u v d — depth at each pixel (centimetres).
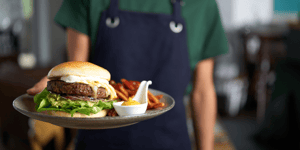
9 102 269
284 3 624
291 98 366
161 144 123
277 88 389
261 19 639
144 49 123
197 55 130
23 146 258
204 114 125
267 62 552
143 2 126
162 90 124
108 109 101
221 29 130
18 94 270
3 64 460
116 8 121
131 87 110
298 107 355
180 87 125
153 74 124
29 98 103
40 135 249
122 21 120
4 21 650
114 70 121
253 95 583
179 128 126
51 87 98
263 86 553
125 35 120
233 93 561
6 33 636
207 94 126
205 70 130
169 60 123
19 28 691
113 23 120
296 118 362
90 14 120
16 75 315
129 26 121
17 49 666
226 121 507
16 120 260
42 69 383
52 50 775
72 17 121
